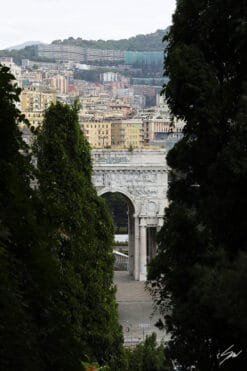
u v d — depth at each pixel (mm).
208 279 73688
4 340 46250
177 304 88875
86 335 119062
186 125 90750
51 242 59594
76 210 120000
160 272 95500
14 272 52875
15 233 54438
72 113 127250
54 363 51188
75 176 122000
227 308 68500
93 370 97875
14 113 60500
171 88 88062
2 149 59938
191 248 91250
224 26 89312
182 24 93562
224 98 87312
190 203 92500
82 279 119438
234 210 83250
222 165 81688
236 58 90750
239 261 68938
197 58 87500
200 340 86625
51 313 54125
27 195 59500
